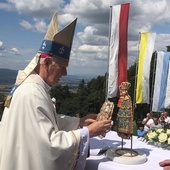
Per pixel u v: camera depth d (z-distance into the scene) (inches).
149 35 442.3
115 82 306.8
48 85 96.7
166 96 479.5
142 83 449.7
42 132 85.4
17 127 86.0
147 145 123.7
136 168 94.8
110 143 124.3
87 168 102.6
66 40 96.9
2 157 86.7
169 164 96.7
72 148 88.3
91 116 111.2
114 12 309.4
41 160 84.5
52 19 97.0
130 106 103.5
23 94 88.4
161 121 329.1
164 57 479.5
